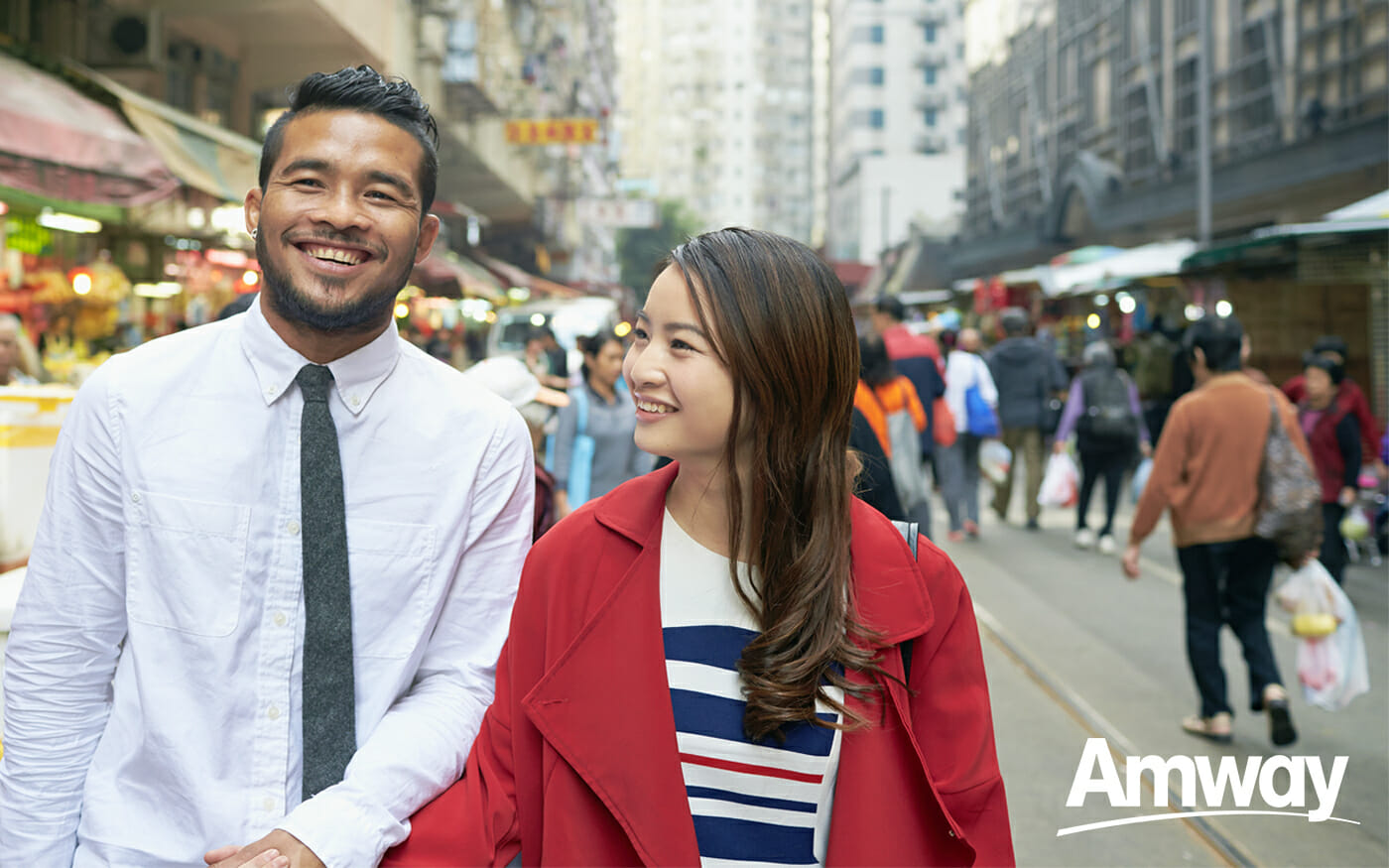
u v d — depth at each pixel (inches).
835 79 4138.8
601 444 198.2
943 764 50.3
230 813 53.0
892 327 298.2
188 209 374.0
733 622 50.5
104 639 56.1
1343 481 260.2
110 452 54.6
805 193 5369.1
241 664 54.0
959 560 326.0
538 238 1380.4
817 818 49.6
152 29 419.8
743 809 49.1
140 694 53.2
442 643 59.6
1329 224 472.1
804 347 48.5
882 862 47.1
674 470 53.8
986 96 1680.6
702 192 5275.6
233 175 326.6
